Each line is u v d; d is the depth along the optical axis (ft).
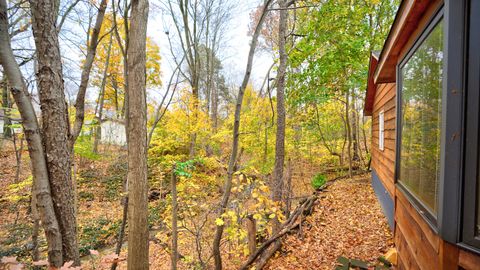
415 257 6.98
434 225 5.16
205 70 57.11
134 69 8.72
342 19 22.91
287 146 32.01
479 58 4.00
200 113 30.58
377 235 15.23
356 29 24.81
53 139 6.49
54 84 6.54
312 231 17.57
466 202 4.23
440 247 4.84
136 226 8.88
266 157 30.27
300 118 34.45
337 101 37.58
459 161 4.29
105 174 37.58
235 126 12.57
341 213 19.81
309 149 37.83
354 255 13.57
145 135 9.04
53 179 6.46
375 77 13.61
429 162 5.67
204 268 13.43
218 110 48.34
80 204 30.12
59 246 6.46
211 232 17.48
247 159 31.76
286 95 27.22
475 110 4.08
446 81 4.40
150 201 31.55
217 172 29.14
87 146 32.07
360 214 19.08
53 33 6.53
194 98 31.55
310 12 24.02
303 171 35.06
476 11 4.04
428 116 5.82
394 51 9.21
